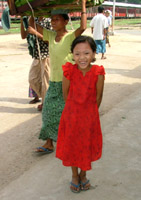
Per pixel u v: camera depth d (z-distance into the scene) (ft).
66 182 8.79
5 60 31.19
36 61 14.65
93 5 9.61
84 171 8.25
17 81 22.22
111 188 8.40
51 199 8.01
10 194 8.35
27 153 11.13
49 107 10.19
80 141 7.69
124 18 154.20
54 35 10.14
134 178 8.87
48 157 10.56
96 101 7.78
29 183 8.84
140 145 11.04
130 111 14.73
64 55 9.67
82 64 7.32
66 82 7.79
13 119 14.73
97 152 7.98
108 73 24.38
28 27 10.68
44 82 14.48
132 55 34.04
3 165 10.27
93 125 7.67
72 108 7.63
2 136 12.73
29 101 17.63
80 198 8.00
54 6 9.04
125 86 20.10
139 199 7.86
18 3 9.38
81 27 9.13
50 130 10.37
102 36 30.19
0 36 60.90
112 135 11.91
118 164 9.68
